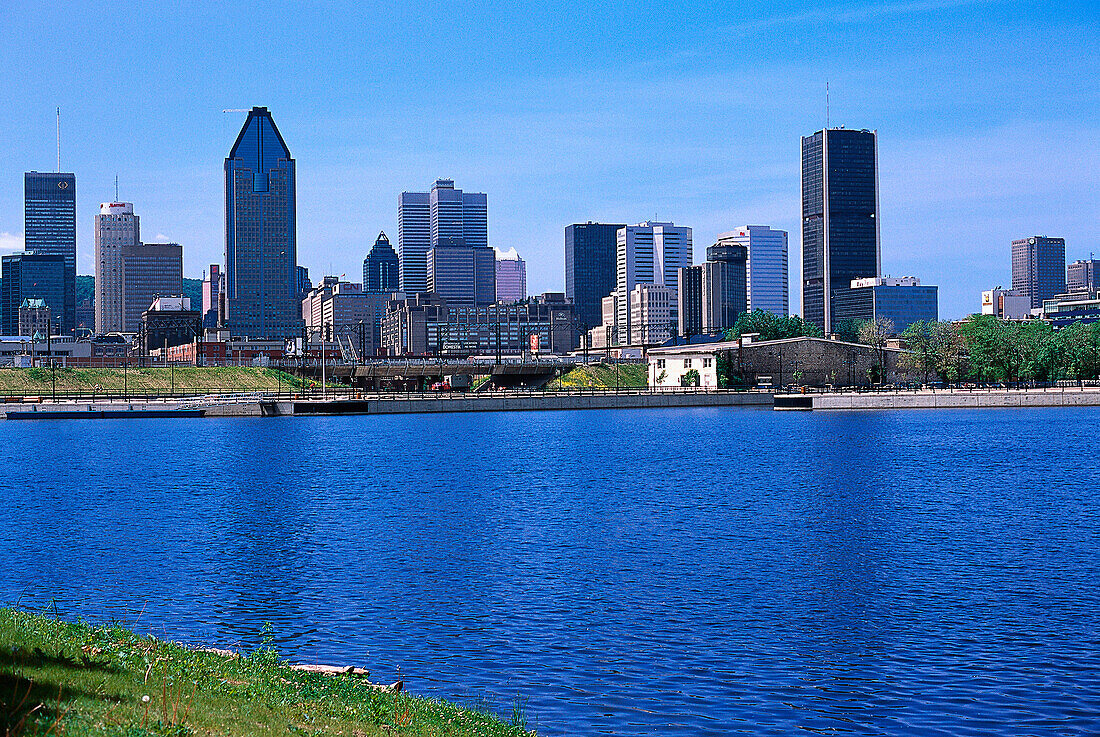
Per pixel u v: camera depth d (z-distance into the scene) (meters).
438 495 77.31
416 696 30.17
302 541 57.31
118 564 50.81
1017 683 32.19
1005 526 60.38
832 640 36.94
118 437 140.50
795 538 57.38
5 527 62.38
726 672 33.56
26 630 25.31
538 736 27.81
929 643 36.56
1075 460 98.38
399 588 45.41
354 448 121.81
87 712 19.11
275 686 23.88
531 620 39.97
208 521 64.69
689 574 48.09
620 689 31.81
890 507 68.94
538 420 181.25
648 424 165.12
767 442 125.50
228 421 180.12
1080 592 43.69
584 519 64.88
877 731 28.44
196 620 40.00
